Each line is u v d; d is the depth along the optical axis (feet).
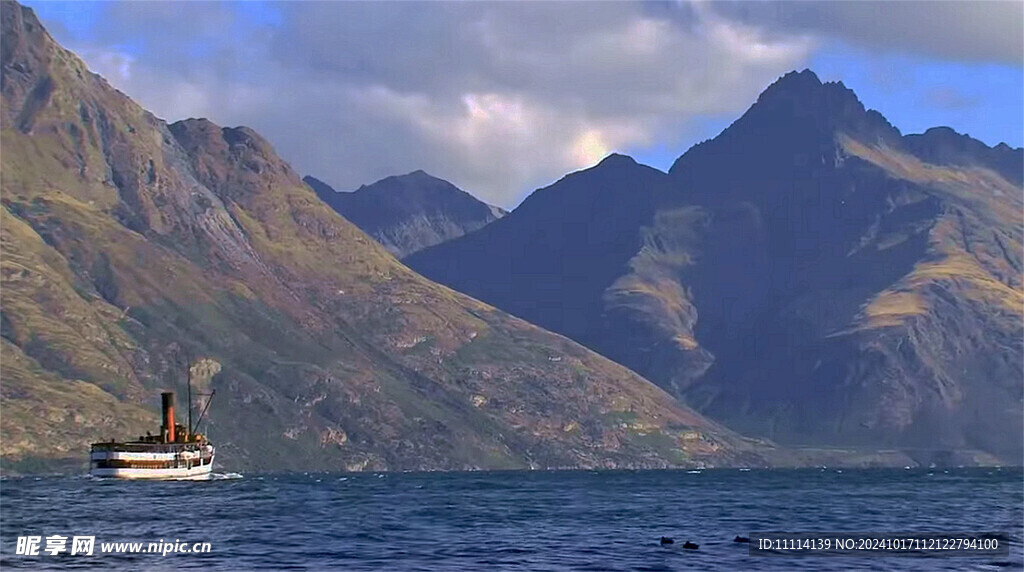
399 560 513.86
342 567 491.31
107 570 484.33
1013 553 528.22
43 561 512.22
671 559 512.22
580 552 540.11
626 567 486.79
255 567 493.36
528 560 510.99
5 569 485.56
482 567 489.26
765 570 474.90
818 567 482.28
